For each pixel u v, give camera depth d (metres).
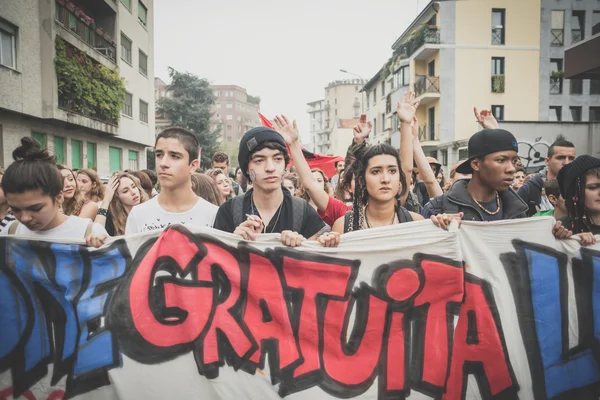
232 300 2.32
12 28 13.49
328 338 2.31
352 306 2.33
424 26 23.89
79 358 2.26
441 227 2.34
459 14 23.67
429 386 2.28
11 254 2.30
